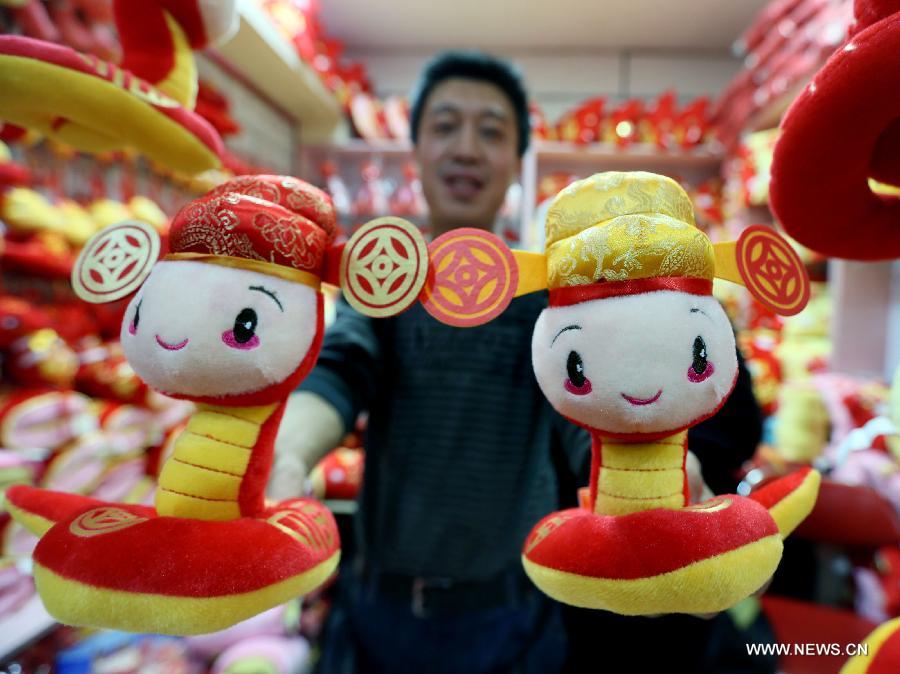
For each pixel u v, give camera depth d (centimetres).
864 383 111
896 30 27
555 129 208
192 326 29
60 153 98
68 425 80
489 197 85
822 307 151
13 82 35
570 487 53
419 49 228
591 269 30
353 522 83
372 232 33
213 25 45
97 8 85
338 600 78
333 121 199
